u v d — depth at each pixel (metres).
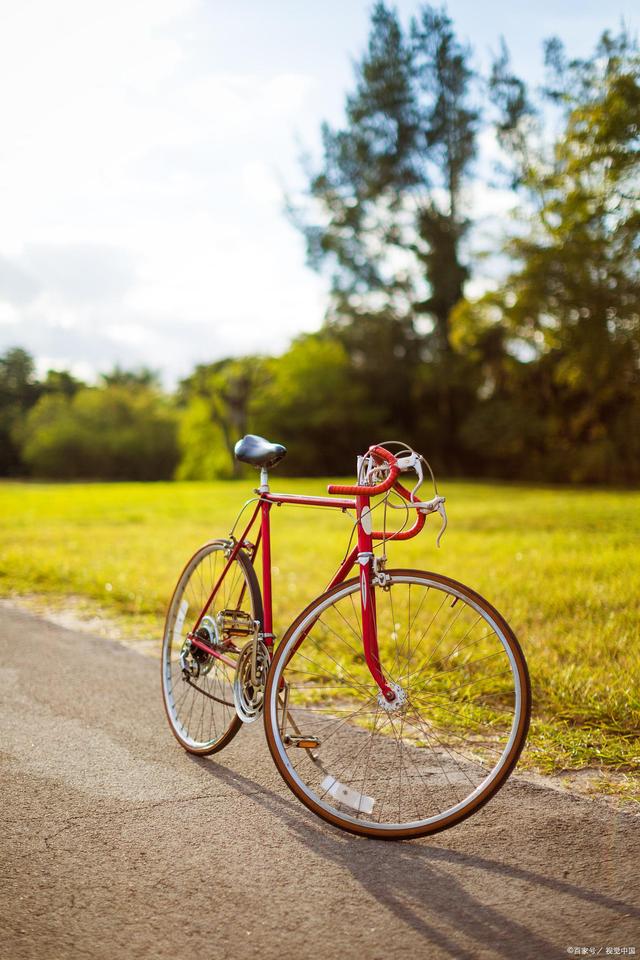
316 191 44.53
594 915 2.26
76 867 2.53
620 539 9.89
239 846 2.67
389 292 45.44
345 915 2.27
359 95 42.75
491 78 31.95
